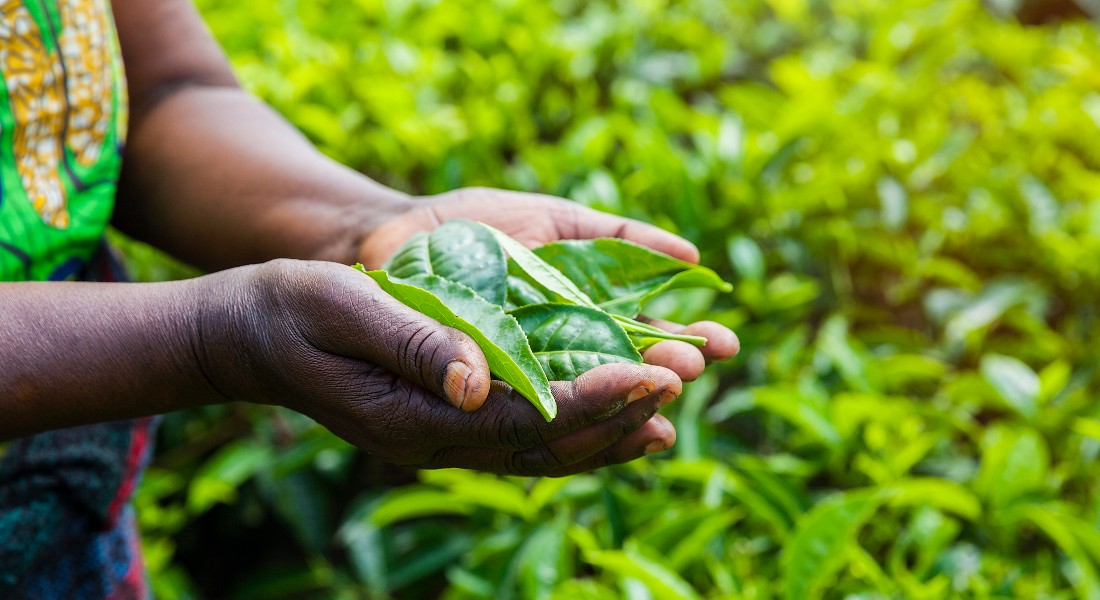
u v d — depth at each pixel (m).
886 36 1.76
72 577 0.85
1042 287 1.45
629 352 0.70
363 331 0.67
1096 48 1.86
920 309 1.49
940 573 1.04
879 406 1.12
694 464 1.07
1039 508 1.01
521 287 0.77
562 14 1.85
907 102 1.66
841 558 0.96
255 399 0.72
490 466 0.72
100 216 0.81
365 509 1.30
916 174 1.50
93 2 0.80
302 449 1.19
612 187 1.32
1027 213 1.46
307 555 1.49
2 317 0.68
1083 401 1.21
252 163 0.86
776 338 1.35
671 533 1.04
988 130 1.66
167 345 0.69
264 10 1.59
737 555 1.09
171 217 0.87
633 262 0.78
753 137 1.43
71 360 0.69
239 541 1.51
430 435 0.69
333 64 1.50
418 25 1.66
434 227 0.83
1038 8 2.12
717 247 1.39
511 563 1.12
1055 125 1.60
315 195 0.85
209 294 0.70
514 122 1.56
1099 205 1.39
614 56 1.70
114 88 0.82
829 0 1.89
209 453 1.45
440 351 0.66
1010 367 1.21
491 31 1.68
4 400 0.68
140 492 1.28
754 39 1.88
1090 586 0.99
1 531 0.80
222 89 0.90
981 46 1.83
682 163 1.33
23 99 0.76
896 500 1.08
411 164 1.50
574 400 0.67
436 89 1.57
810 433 1.18
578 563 1.20
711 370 1.27
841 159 1.49
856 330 1.48
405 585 1.35
